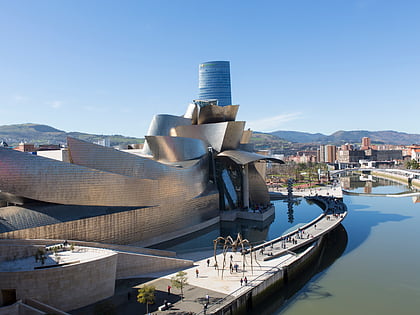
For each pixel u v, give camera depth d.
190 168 66.44
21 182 41.59
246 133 99.06
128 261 41.31
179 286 36.16
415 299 40.81
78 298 33.44
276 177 182.00
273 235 65.88
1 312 29.11
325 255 58.72
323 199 103.88
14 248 36.12
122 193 50.59
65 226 43.28
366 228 76.62
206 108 88.56
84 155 49.12
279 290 43.06
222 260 48.72
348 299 41.12
